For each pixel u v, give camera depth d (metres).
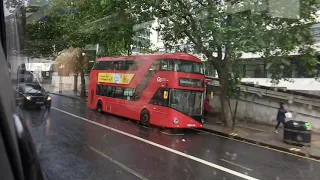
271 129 8.65
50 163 4.49
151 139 8.93
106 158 5.87
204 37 7.24
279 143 7.90
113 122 10.78
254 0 4.97
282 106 8.13
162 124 10.88
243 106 9.77
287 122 7.97
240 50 6.09
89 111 11.28
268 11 4.83
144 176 5.32
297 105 7.79
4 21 1.55
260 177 5.60
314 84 6.52
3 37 1.52
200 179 5.39
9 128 0.73
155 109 11.23
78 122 8.24
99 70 12.28
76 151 5.69
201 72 11.31
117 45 8.67
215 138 9.68
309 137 7.51
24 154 0.88
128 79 12.30
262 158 6.98
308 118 7.60
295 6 4.48
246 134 8.91
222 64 8.13
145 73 11.72
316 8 4.51
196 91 11.16
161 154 7.22
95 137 7.49
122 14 6.30
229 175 5.73
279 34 5.18
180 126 10.66
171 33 8.12
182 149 7.93
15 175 0.75
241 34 5.69
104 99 12.33
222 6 6.00
